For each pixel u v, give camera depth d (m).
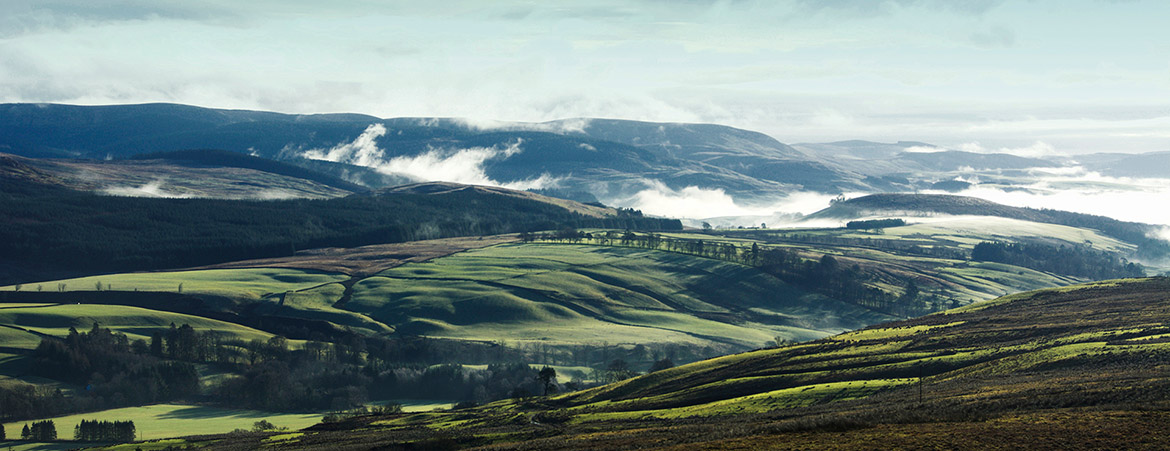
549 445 113.88
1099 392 105.50
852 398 147.50
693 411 155.50
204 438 193.38
